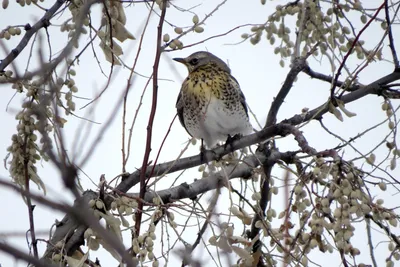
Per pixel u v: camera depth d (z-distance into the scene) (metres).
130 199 10.31
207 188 12.27
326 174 9.36
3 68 10.92
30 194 5.19
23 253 5.07
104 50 11.67
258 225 10.18
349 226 9.02
